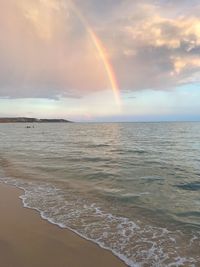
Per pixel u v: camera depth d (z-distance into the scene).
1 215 9.30
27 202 10.82
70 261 6.24
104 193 12.18
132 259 6.35
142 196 11.70
